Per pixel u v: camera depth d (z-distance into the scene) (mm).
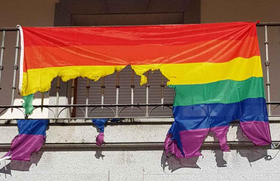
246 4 7809
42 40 5656
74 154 5398
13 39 7754
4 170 5387
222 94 5293
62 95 7254
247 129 5168
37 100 7324
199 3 7809
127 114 7594
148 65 5504
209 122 5203
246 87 5309
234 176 5203
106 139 5371
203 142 5242
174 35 5570
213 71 5395
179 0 7844
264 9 7777
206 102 5270
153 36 5594
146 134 5367
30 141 5359
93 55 5594
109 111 7605
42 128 5402
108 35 5637
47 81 5547
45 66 5586
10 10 7934
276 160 5227
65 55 5613
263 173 5195
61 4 7906
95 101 7707
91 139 5391
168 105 5363
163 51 5531
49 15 7879
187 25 5590
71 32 5668
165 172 5262
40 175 5352
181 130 5203
